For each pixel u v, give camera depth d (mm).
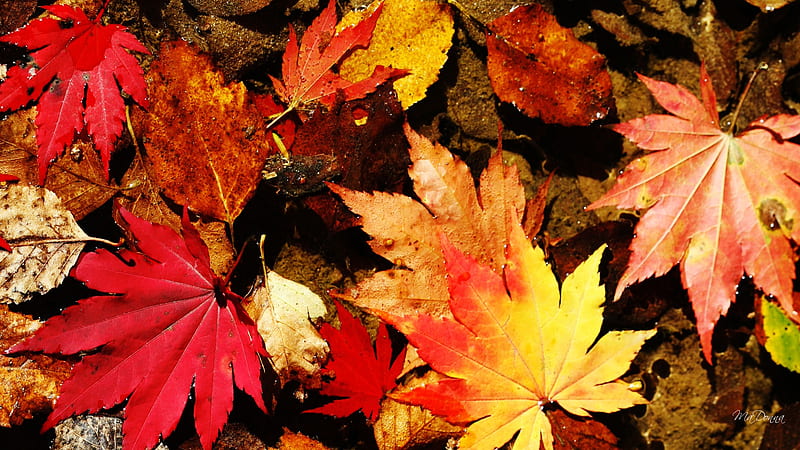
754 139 650
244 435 649
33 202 642
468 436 632
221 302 637
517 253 632
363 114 655
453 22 661
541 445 638
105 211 656
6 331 639
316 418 658
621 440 668
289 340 645
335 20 653
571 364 637
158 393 629
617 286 654
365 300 642
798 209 645
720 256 646
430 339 629
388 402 645
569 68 663
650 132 649
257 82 670
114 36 646
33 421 644
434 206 642
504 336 633
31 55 639
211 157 646
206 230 650
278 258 667
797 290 662
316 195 652
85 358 624
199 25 663
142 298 630
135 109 653
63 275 641
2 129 645
